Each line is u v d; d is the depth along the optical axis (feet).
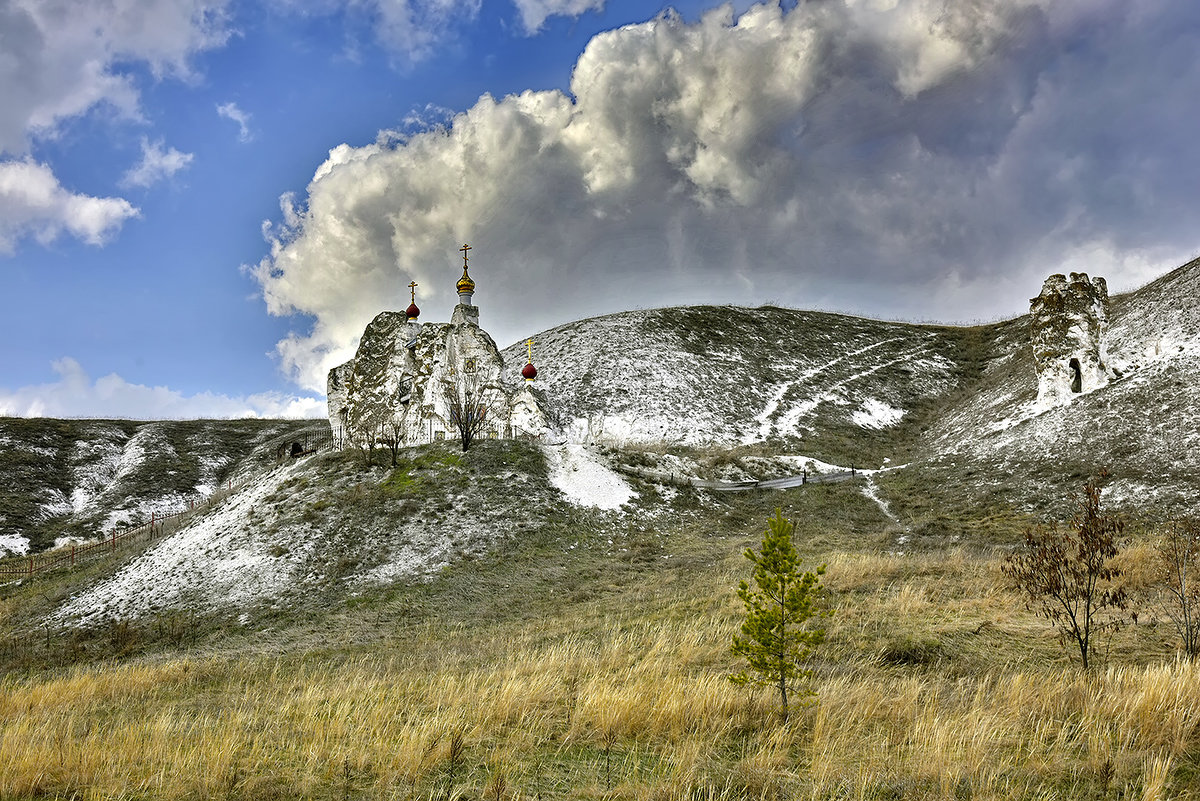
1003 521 107.45
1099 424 123.85
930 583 66.44
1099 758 30.17
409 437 153.17
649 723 36.78
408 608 89.45
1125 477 106.42
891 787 29.12
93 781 31.76
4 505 189.78
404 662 61.77
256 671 63.77
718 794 29.19
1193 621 49.21
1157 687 34.40
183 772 32.94
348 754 33.99
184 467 228.84
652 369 211.61
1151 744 31.35
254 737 38.11
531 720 38.01
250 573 104.42
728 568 91.45
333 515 118.21
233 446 252.42
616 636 59.16
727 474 144.87
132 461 230.07
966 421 172.86
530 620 79.10
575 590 90.94
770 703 39.19
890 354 244.83
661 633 57.11
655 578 92.12
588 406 189.47
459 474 129.59
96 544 156.04
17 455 217.15
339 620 87.76
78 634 95.04
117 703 53.98
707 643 53.78
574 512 120.47
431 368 158.51
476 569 101.35
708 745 34.06
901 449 176.96
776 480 143.64
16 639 95.81
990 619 54.34
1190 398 116.78
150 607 99.91
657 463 143.23
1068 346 139.44
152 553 121.60
